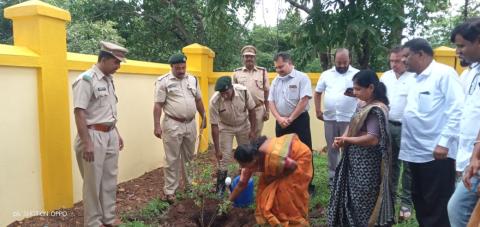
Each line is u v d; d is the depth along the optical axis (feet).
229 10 25.89
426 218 10.73
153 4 32.60
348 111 15.35
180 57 14.56
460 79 10.54
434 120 10.24
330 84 15.80
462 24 7.66
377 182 10.30
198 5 31.45
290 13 27.63
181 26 33.22
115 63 11.44
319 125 24.79
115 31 30.27
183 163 15.62
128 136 17.03
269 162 11.19
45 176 12.54
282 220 11.54
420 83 10.58
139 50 34.22
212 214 13.61
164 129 14.88
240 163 11.35
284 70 14.97
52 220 12.30
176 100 14.73
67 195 13.33
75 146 11.48
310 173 11.71
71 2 33.47
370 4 22.63
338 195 10.86
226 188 14.82
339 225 11.08
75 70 13.74
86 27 28.91
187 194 14.96
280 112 15.33
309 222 13.05
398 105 13.19
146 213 13.53
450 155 9.89
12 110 11.42
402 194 13.75
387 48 23.90
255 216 12.13
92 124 11.27
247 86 17.48
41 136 12.37
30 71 11.94
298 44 24.94
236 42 33.27
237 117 15.37
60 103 12.85
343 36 23.02
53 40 12.50
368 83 10.13
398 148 13.42
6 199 11.35
